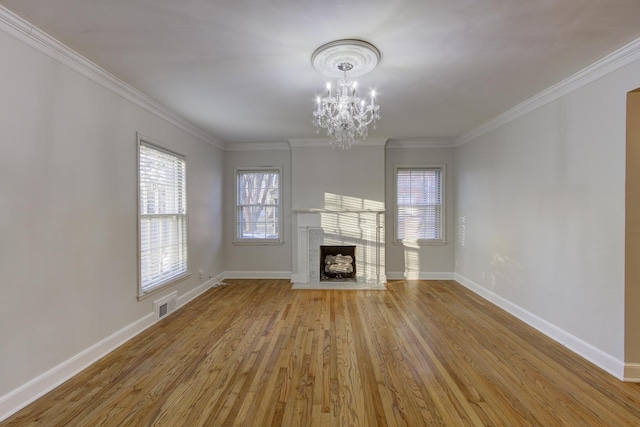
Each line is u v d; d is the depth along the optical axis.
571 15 1.91
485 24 2.01
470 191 4.93
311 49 2.33
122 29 2.06
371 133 5.00
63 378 2.31
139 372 2.44
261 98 3.34
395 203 5.57
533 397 2.13
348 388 2.23
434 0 1.77
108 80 2.77
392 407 2.01
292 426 1.84
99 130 2.71
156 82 2.92
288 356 2.70
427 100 3.42
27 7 1.82
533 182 3.39
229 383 2.29
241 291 4.84
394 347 2.88
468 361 2.62
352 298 4.46
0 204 1.91
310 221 5.36
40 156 2.16
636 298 2.34
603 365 2.51
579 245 2.77
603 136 2.53
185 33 2.11
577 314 2.79
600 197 2.56
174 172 4.02
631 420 1.90
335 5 1.81
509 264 3.84
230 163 5.69
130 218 3.12
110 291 2.84
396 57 2.44
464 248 5.16
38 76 2.14
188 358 2.67
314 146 5.37
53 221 2.26
